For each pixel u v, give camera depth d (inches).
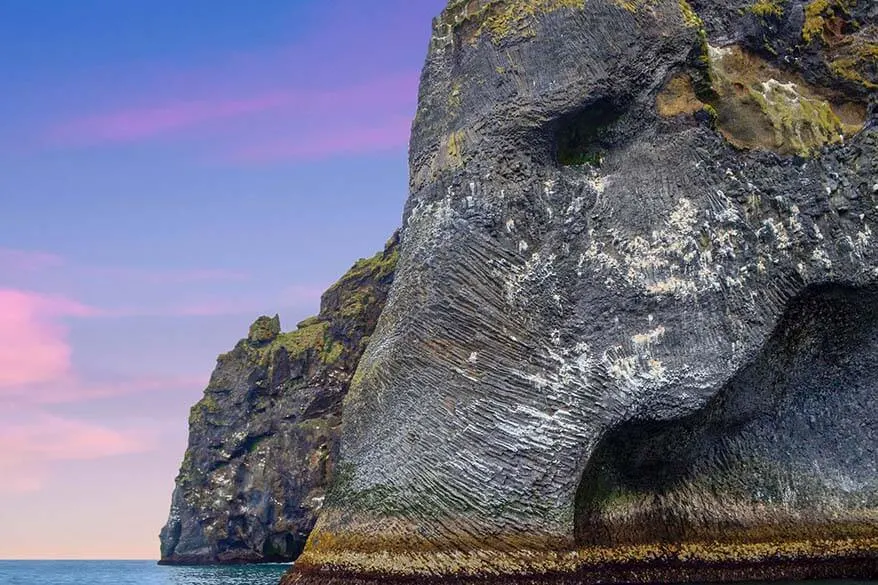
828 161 888.9
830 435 913.5
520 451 773.9
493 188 866.1
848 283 852.6
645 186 863.7
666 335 810.2
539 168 877.8
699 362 802.2
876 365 913.5
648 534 848.9
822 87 953.5
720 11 991.0
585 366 800.3
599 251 843.4
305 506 2351.1
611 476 848.3
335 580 810.2
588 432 779.4
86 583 2206.0
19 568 5182.1
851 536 880.3
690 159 869.8
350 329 2522.1
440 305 845.2
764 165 881.5
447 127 928.3
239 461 2527.1
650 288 823.7
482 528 757.9
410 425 819.4
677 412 791.7
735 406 853.2
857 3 1010.1
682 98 894.4
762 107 904.9
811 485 893.8
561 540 746.8
